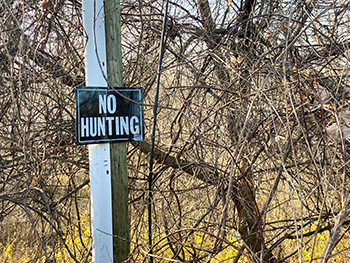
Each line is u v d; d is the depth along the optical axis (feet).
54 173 9.40
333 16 8.85
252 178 9.49
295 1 8.61
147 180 10.14
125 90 7.37
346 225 7.47
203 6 11.35
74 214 12.46
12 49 8.09
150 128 11.71
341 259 11.80
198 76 10.22
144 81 10.76
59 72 9.50
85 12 7.15
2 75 8.14
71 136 9.86
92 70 7.11
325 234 13.91
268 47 9.81
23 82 8.28
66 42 9.19
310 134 9.44
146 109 10.64
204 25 10.96
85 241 12.09
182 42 11.45
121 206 7.50
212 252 6.45
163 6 10.40
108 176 7.22
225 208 5.62
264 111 9.16
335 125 6.31
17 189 9.13
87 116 6.91
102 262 7.09
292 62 8.86
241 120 8.55
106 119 7.13
